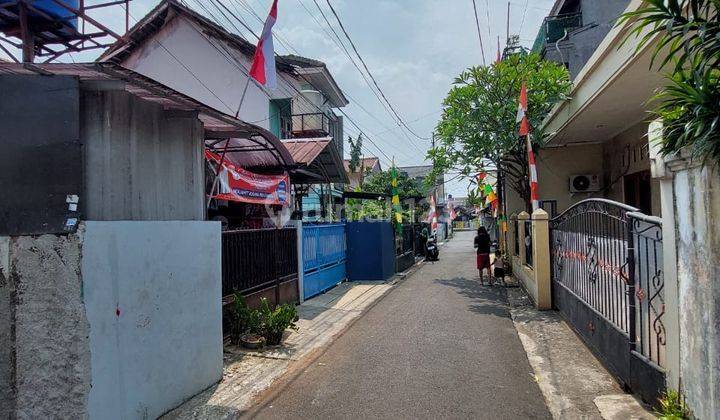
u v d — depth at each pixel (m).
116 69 3.51
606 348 5.38
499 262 14.77
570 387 4.89
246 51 14.59
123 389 3.99
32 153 3.55
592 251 6.09
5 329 3.37
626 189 12.02
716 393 3.01
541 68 11.18
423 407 4.57
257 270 8.00
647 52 6.24
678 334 3.59
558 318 8.12
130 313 4.10
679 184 3.49
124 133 4.27
